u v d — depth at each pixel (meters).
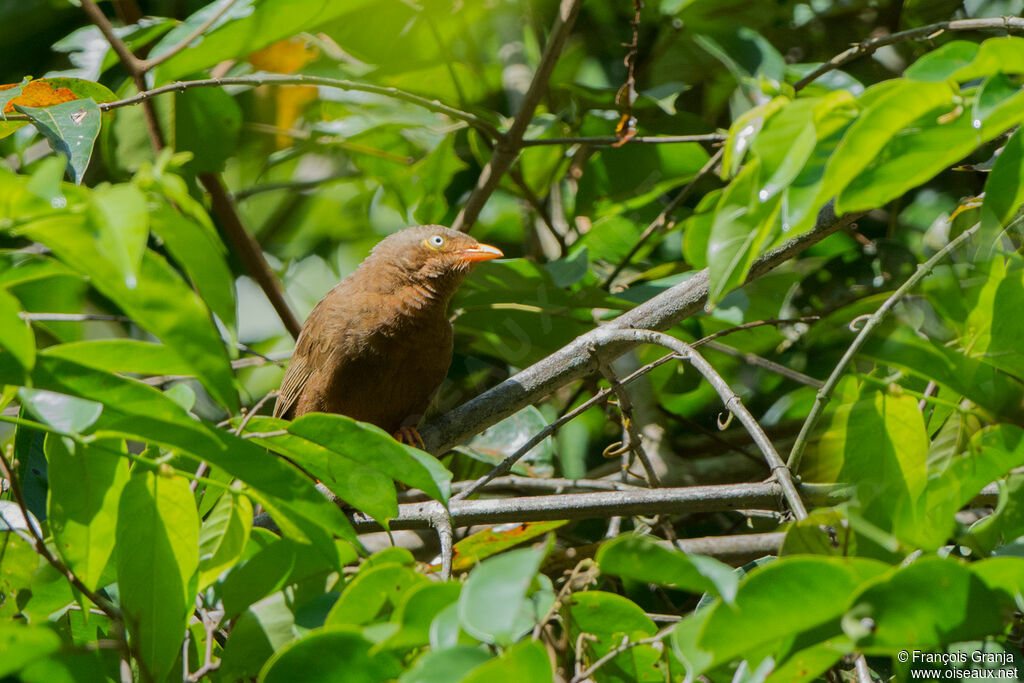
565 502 7.36
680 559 4.15
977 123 3.98
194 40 8.84
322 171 14.34
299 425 5.25
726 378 11.77
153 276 4.14
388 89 9.17
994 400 5.75
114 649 5.89
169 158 4.31
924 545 5.45
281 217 14.32
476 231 13.01
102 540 5.77
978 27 8.48
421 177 12.17
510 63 12.67
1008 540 5.74
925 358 5.77
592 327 10.68
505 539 8.30
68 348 4.55
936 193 11.08
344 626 4.61
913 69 4.03
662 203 11.91
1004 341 5.75
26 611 6.21
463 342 12.12
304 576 5.89
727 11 11.44
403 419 10.01
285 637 5.77
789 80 10.37
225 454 5.06
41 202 4.09
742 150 4.53
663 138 9.71
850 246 10.95
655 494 7.27
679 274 10.32
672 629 4.89
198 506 6.42
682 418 11.01
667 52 11.88
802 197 4.30
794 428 11.07
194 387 11.83
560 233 12.25
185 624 5.44
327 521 5.36
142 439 5.01
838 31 11.71
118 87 12.08
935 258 5.86
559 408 11.75
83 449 5.60
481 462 11.38
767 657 4.54
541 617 4.79
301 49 12.23
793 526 5.62
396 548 5.46
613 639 5.51
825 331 10.63
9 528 6.48
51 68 12.41
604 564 4.25
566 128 12.09
